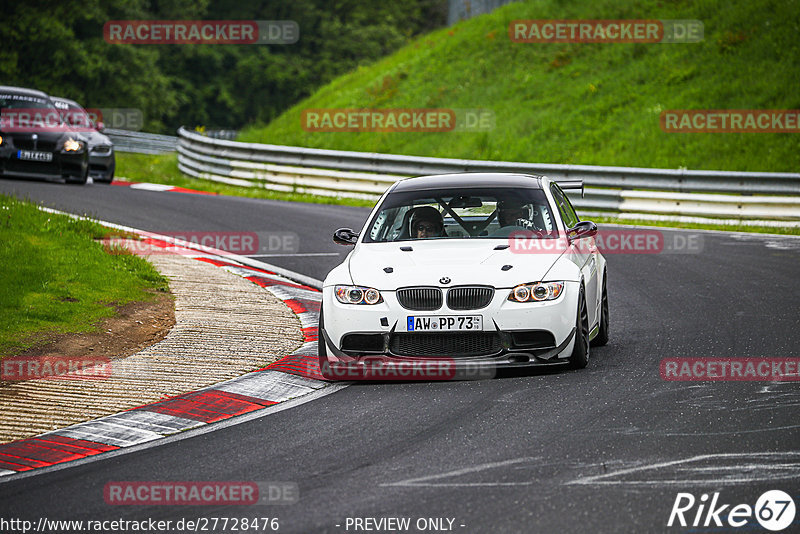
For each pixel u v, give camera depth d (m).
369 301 27.52
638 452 20.28
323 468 19.94
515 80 107.94
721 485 18.14
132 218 61.44
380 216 31.73
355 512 17.25
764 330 33.47
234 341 32.72
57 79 180.62
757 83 90.50
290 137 112.38
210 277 44.38
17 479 19.80
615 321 36.53
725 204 68.00
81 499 18.42
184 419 24.20
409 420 23.48
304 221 64.75
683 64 98.50
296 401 26.00
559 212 31.47
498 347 27.09
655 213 70.31
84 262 40.97
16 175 81.25
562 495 17.77
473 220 31.05
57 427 23.42
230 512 17.48
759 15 100.88
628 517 16.59
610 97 97.50
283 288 43.34
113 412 24.69
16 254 39.47
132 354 30.77
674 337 32.97
